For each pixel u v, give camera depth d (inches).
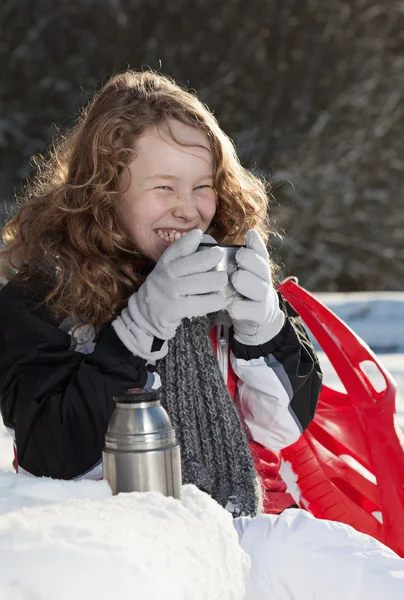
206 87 852.0
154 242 97.4
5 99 826.8
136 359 86.7
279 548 74.4
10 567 47.7
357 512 100.0
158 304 83.7
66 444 85.7
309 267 816.3
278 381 93.8
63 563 47.6
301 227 799.7
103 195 96.7
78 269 95.2
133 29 847.1
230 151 102.4
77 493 62.4
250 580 73.8
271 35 864.3
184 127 96.3
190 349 93.2
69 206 100.3
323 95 863.7
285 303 104.4
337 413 103.5
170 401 92.1
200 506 63.3
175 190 95.8
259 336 92.6
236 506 88.6
